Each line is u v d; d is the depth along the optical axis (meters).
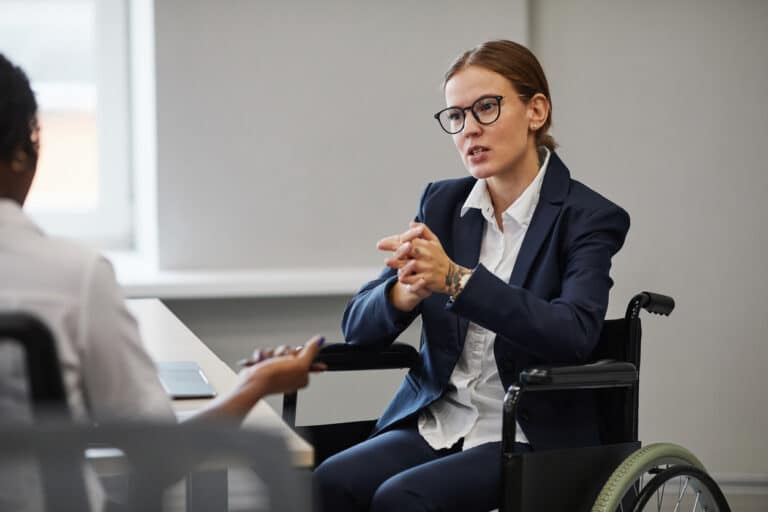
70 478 1.24
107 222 5.59
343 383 5.05
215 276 4.84
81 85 5.52
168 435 1.26
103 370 1.68
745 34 5.21
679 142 5.23
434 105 5.12
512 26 5.12
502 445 2.48
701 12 5.21
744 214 5.27
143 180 5.28
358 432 3.11
